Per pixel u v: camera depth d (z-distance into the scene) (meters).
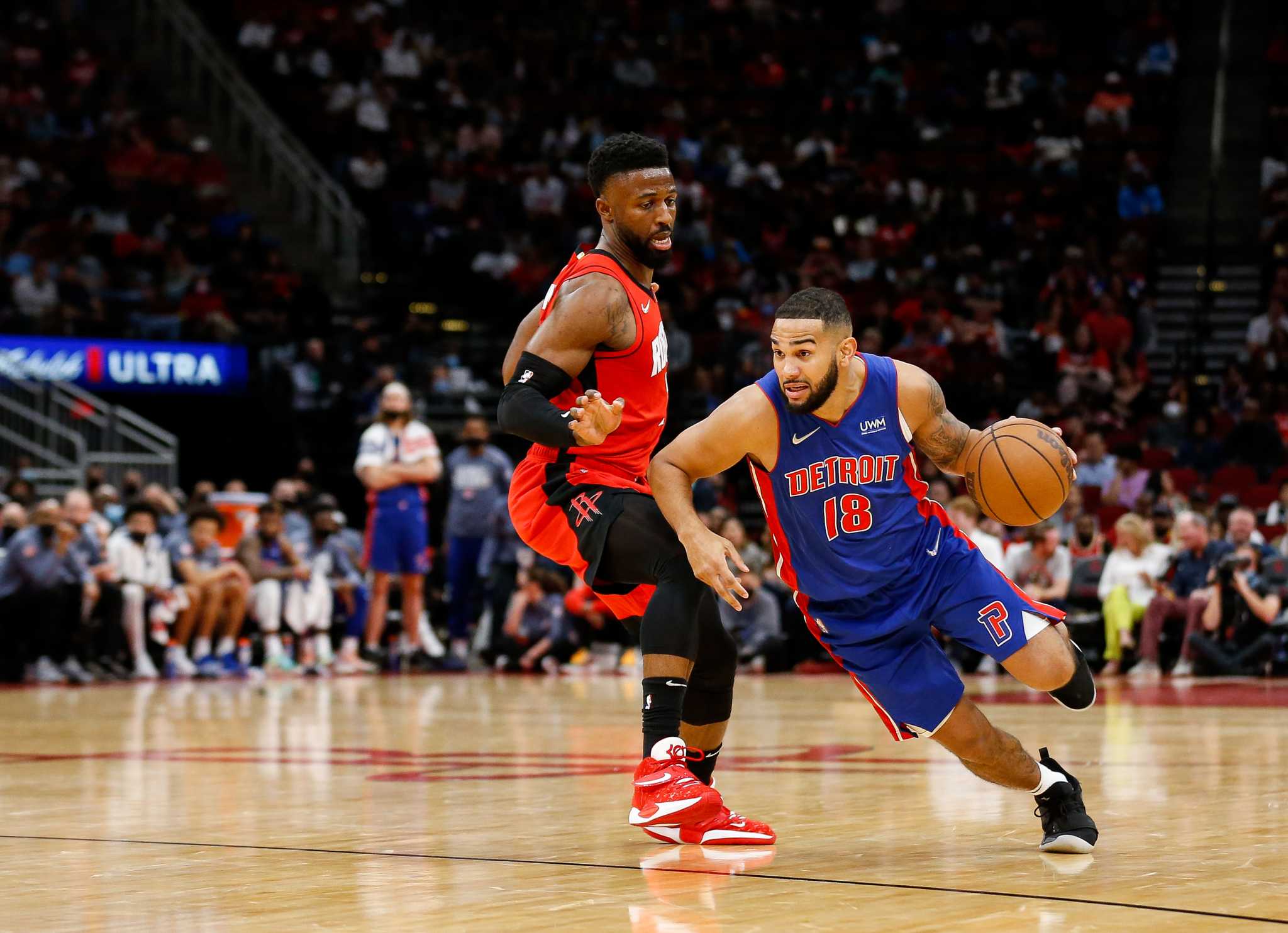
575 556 4.75
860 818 4.71
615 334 4.60
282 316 23.22
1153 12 31.84
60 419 19.92
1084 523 16.17
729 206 28.59
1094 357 24.14
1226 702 10.77
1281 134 29.91
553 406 4.47
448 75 30.06
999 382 23.17
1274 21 30.59
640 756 7.01
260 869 3.74
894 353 24.20
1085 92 31.25
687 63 31.56
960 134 30.52
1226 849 3.97
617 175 4.68
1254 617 14.70
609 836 4.34
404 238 26.69
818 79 31.88
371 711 10.26
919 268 27.17
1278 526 16.30
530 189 27.84
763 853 4.00
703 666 4.60
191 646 16.58
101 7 28.53
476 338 24.81
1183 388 23.05
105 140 25.78
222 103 28.20
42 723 9.27
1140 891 3.34
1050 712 9.68
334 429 21.84
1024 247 28.08
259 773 6.26
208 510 16.12
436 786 5.72
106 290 23.11
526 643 16.77
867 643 4.13
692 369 23.55
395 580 17.80
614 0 32.09
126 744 7.73
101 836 4.38
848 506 4.11
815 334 3.97
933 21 32.62
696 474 4.24
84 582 15.27
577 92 30.50
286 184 27.25
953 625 4.10
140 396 21.11
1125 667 15.71
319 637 16.47
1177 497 18.05
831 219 28.62
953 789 5.53
